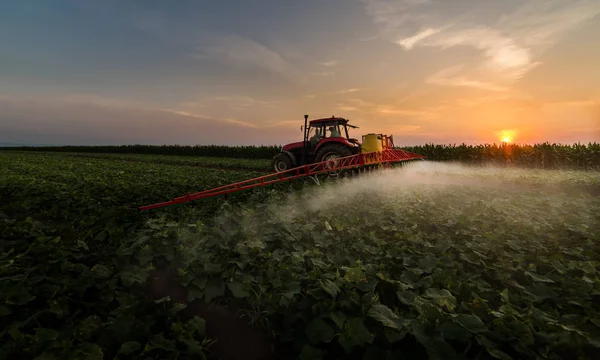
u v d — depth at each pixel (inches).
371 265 116.0
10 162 704.4
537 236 162.1
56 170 522.0
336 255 128.7
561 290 101.3
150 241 147.3
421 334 73.5
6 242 137.2
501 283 110.9
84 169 557.9
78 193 275.0
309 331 79.3
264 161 977.5
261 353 88.9
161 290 117.7
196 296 103.1
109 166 655.8
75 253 131.2
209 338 94.0
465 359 66.9
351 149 447.2
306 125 487.2
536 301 95.2
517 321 77.6
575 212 221.0
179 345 81.6
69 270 111.9
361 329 76.9
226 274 111.8
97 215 208.2
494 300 99.7
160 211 230.2
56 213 211.8
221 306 109.7
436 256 134.3
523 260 126.6
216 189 282.7
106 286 104.9
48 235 161.2
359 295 94.1
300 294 98.2
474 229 170.9
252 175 473.4
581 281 107.1
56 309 89.4
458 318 77.9
